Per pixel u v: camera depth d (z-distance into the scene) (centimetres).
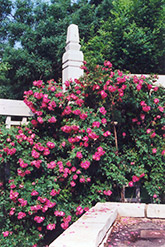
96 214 313
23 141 434
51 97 457
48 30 1155
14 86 1234
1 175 455
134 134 452
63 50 1113
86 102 460
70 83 466
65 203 435
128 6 934
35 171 433
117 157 440
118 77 431
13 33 1233
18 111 491
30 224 427
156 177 442
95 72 444
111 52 912
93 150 427
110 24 943
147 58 892
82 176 423
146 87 445
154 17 915
